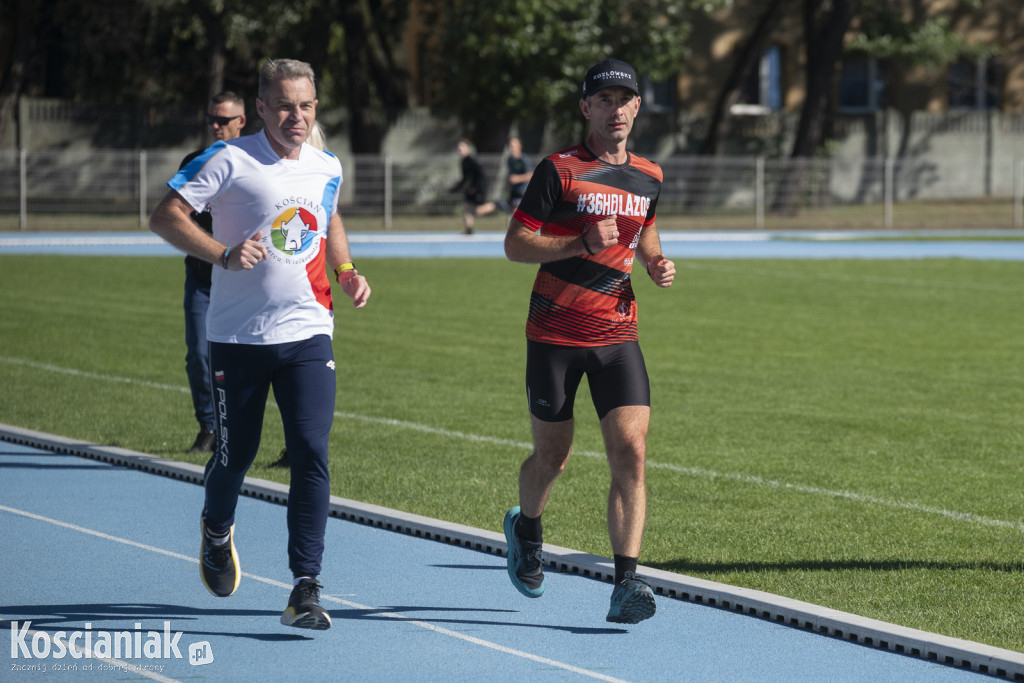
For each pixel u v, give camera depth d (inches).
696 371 1339.8
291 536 530.6
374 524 723.4
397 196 3676.2
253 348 534.3
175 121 4121.6
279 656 501.0
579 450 964.6
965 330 1702.8
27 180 3363.7
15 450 924.6
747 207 3956.7
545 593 594.9
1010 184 4352.9
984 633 542.3
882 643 518.0
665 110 4933.6
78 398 1135.0
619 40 4094.5
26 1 3917.3
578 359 544.4
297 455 534.3
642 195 545.6
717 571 639.8
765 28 4288.9
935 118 4852.4
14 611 554.3
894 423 1066.1
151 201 3486.7
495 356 1424.7
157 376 1263.5
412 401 1149.7
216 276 539.5
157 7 3927.2
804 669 491.5
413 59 4694.9
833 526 735.7
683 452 944.9
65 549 658.8
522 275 2364.7
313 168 539.2
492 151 4082.2
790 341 1578.5
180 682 470.6
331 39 4232.3
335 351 1451.8
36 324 1622.8
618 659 501.0
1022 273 2524.6
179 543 674.2
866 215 4015.8
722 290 2182.6
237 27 3836.1
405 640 522.9
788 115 4694.9
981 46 4746.6
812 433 1020.5
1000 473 884.6
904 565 653.9
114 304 1850.4
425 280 2255.2
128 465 872.3
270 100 522.3
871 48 4493.1
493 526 724.7
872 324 1755.7
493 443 971.9
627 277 551.8
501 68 3863.2
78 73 4357.8
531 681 475.2
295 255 533.3
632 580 520.4
